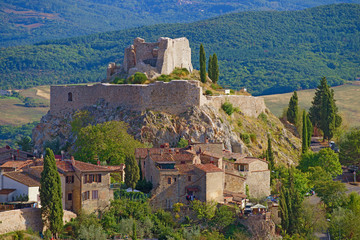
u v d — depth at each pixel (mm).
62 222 175625
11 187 183375
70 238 173875
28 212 170750
